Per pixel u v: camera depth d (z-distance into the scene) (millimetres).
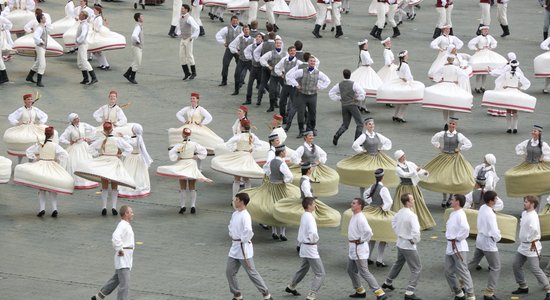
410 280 46500
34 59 88938
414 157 66250
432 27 103938
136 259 50938
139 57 81938
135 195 59625
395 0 97750
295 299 46438
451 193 57156
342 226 51156
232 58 86750
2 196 59844
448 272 46281
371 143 58062
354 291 47594
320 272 45719
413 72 86000
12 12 89750
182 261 50906
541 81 85062
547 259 51875
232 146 58125
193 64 83750
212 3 100250
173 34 96062
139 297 46406
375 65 87062
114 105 63125
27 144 61875
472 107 78438
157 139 69688
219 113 75500
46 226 55219
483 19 98938
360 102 76500
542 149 56656
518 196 56906
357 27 102562
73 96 78375
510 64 71875
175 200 59750
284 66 72938
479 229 46844
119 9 106188
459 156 57531
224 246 53000
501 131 72562
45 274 49000
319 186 55469
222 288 47719
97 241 53312
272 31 76500
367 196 50688
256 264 50656
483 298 47031
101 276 48906
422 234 54531
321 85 69688
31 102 63125
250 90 77688
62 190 55719
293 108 70562
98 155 57125
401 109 74375
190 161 57281
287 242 53812
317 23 96938
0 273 49000
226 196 60594
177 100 78500
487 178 52156
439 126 73875
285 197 53156
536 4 118312
